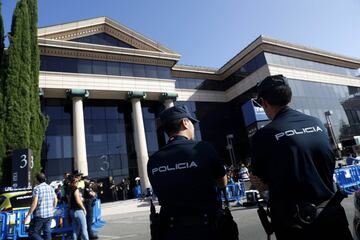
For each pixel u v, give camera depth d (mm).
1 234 8602
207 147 2223
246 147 32000
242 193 14703
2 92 19000
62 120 24422
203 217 2023
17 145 17891
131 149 26703
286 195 1994
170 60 28703
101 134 25875
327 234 1828
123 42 27812
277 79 2326
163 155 2266
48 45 23203
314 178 1951
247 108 15578
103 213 18938
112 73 25859
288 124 2109
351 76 37938
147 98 28047
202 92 33250
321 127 2143
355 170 13391
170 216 2098
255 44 30594
